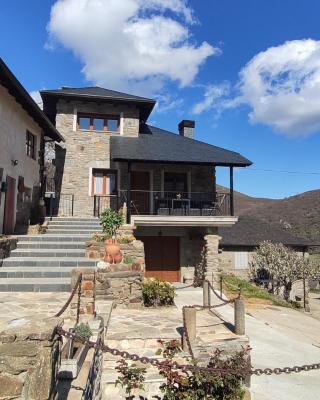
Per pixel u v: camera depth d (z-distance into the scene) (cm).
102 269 962
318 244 2533
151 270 1811
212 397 519
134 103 1862
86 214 1802
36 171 1595
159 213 1723
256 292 1747
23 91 1138
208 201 1769
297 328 1297
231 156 1750
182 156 1677
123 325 817
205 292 1062
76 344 535
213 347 745
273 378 869
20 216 1388
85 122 1869
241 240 2328
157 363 455
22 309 727
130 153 1644
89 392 477
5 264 1033
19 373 331
